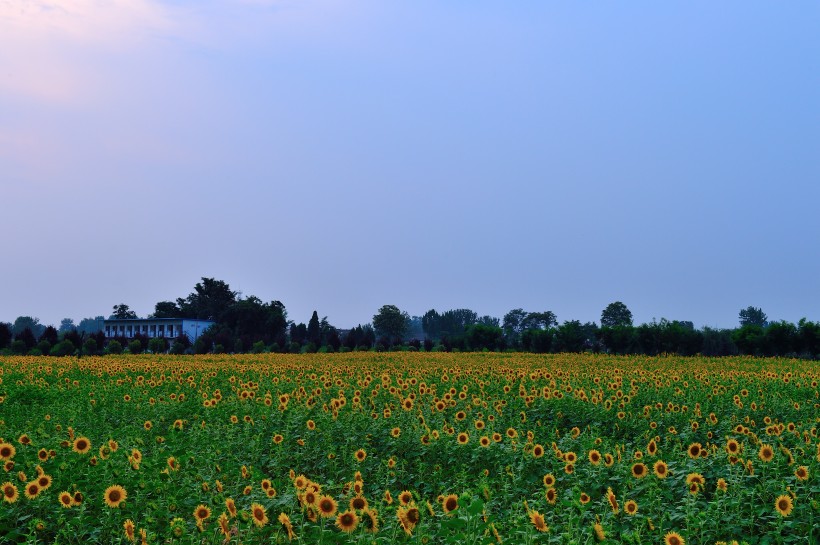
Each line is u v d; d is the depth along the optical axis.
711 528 9.34
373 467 13.23
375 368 34.28
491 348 70.31
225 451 14.07
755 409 18.94
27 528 9.49
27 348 62.00
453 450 13.45
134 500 10.24
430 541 8.62
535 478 11.89
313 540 8.50
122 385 26.02
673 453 12.84
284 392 23.06
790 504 9.16
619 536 9.23
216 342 73.50
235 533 8.99
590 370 33.12
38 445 13.43
